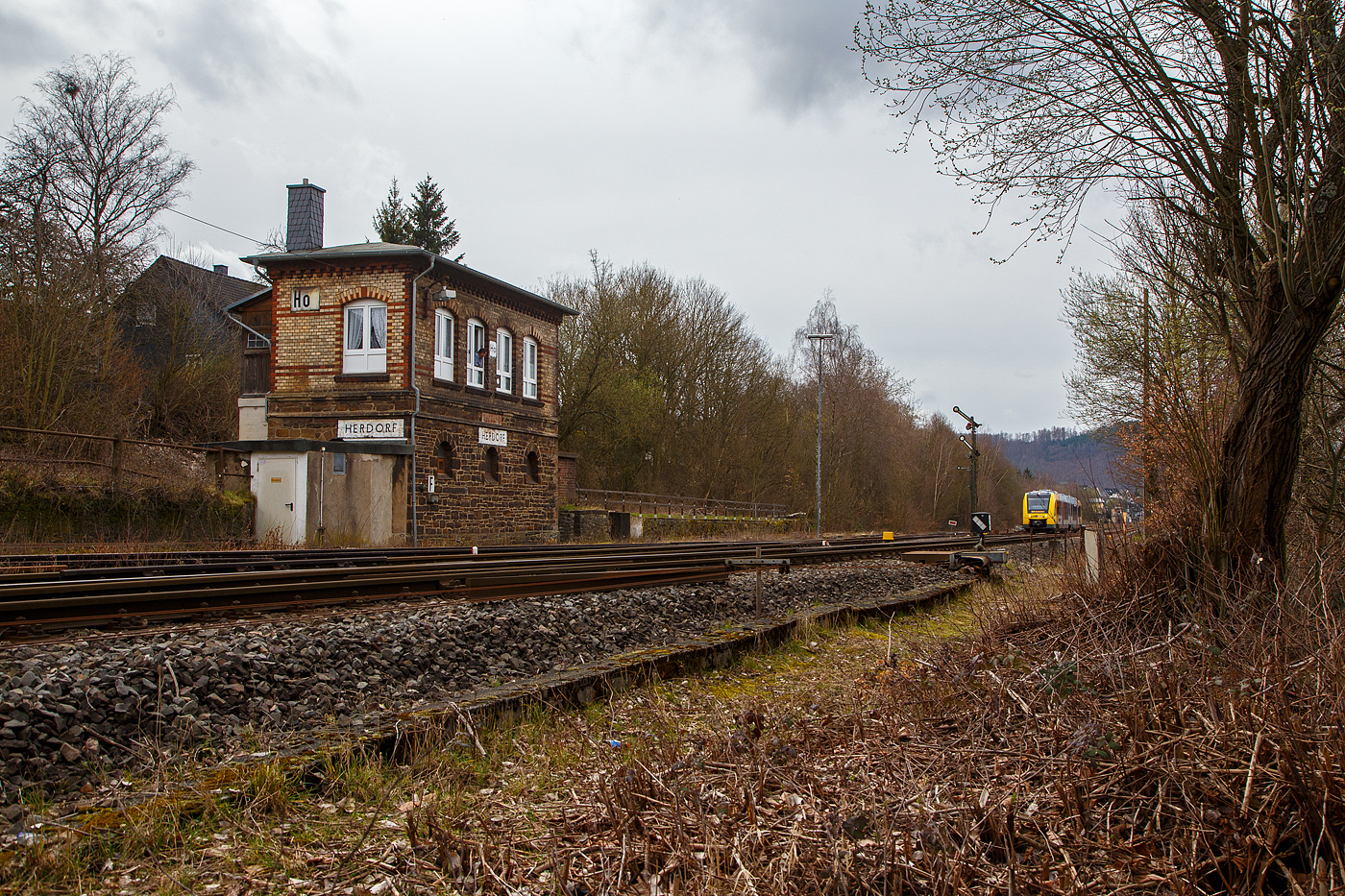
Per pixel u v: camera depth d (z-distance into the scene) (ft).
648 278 151.43
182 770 15.90
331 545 71.26
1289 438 23.04
